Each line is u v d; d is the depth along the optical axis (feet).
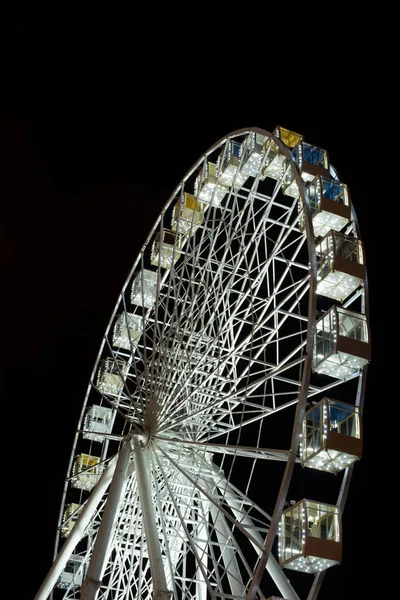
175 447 69.15
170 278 78.54
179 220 84.89
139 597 61.77
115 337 96.53
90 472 91.15
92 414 93.91
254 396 65.82
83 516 65.21
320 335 64.85
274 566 58.80
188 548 69.82
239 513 65.00
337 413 60.34
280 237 70.74
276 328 69.46
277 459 61.67
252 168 77.82
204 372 71.05
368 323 64.64
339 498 59.72
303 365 57.52
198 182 85.30
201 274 78.48
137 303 96.63
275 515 52.54
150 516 57.16
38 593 61.05
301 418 55.21
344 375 64.18
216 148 84.43
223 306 73.51
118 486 61.87
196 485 58.39
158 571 51.29
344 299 69.31
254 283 69.67
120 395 92.17
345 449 58.90
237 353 69.00
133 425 69.05
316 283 60.34
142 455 63.87
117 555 70.44
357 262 67.56
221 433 69.36
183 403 68.03
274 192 72.54
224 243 76.54
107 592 70.49
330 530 57.62
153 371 71.51
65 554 63.16
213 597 52.65
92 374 90.53
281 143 71.05
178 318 73.87
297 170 67.92
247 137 79.51
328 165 73.31
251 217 74.38
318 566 57.41
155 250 92.68
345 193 71.36
